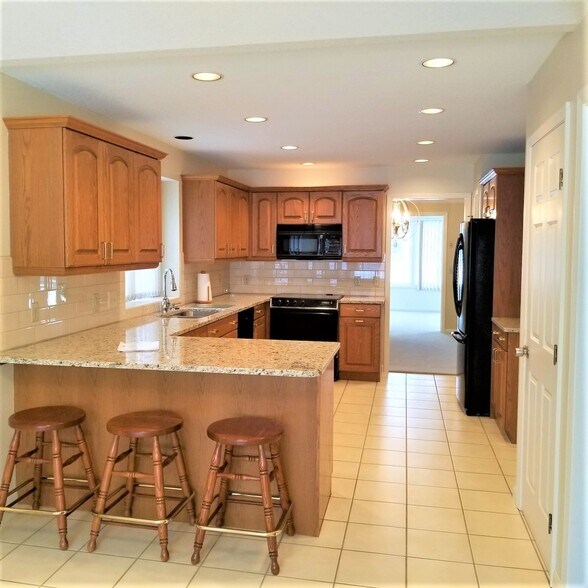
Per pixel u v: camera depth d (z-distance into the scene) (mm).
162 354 2957
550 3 2225
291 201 6355
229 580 2484
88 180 3125
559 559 2361
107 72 2938
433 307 13102
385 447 4109
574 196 2225
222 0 2426
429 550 2723
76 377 3057
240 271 6840
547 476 2576
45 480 3105
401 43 2533
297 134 4527
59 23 2600
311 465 2838
